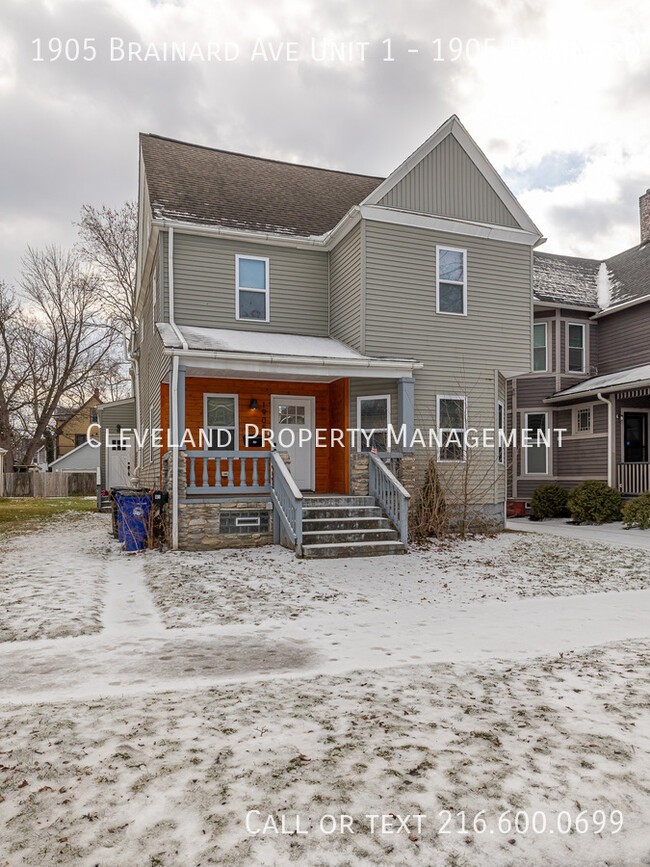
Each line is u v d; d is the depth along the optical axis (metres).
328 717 3.67
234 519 11.05
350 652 5.18
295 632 5.82
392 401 13.03
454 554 10.67
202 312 13.31
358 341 12.98
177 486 10.70
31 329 37.78
